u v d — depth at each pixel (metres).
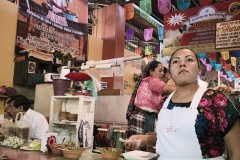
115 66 3.63
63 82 3.46
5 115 3.34
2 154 2.15
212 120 1.45
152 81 2.61
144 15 7.67
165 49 5.02
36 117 3.10
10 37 4.77
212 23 4.64
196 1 6.46
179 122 1.51
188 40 4.82
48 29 5.50
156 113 2.66
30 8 5.11
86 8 6.64
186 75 1.59
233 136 1.47
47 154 2.23
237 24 4.41
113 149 2.02
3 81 4.62
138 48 9.22
